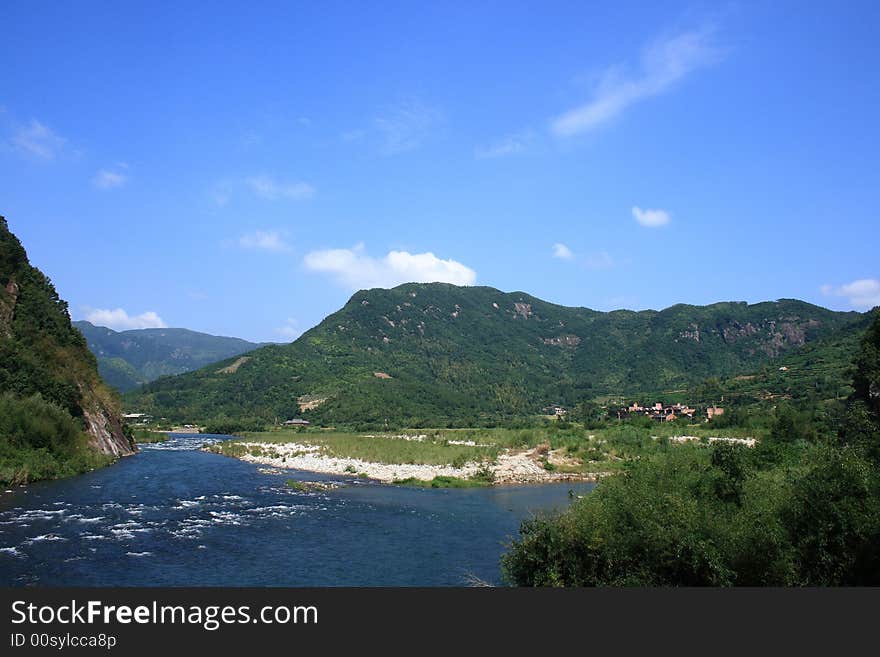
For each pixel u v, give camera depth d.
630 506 25.17
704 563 22.56
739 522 23.36
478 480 67.06
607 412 187.25
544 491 61.56
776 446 42.09
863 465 23.83
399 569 33.41
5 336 74.44
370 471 71.19
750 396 162.25
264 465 78.69
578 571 24.70
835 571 22.27
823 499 23.03
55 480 59.91
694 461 32.50
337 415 192.25
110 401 94.44
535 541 25.83
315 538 40.19
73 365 86.12
